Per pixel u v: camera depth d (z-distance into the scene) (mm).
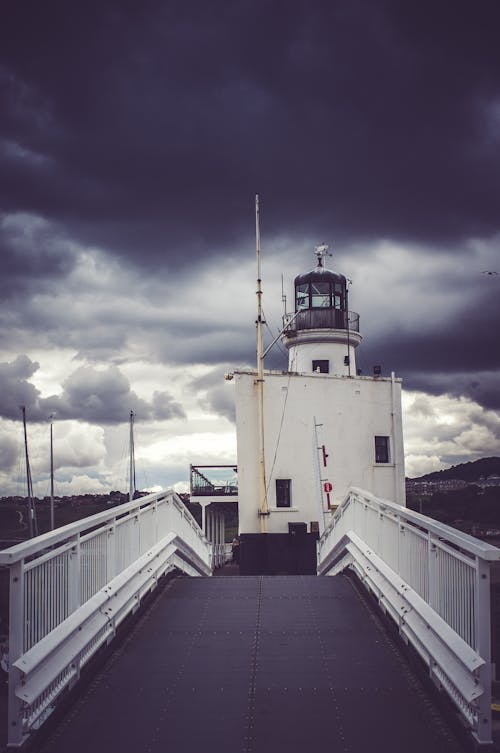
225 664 9461
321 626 11164
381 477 32688
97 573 9516
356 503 14594
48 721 7336
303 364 36844
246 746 7051
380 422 33031
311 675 9031
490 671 6621
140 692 8492
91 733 7387
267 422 31594
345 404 32531
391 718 7730
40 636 7207
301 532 30703
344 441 32281
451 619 7711
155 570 12953
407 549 9891
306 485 31484
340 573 16312
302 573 30641
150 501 13484
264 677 8969
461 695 7258
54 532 7602
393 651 9969
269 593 13312
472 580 7039
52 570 7664
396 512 10297
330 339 36500
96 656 9383
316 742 7137
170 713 7887
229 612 11992
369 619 11539
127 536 11375
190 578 14773
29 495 45375
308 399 32094
